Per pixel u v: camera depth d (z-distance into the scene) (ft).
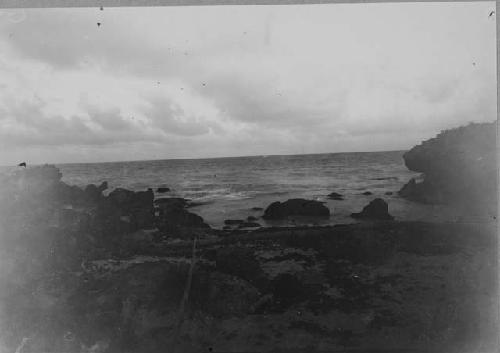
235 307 20.22
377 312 19.71
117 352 17.75
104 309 20.40
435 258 25.58
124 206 41.47
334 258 26.58
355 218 36.65
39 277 24.02
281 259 26.58
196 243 30.63
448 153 37.83
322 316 19.52
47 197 38.47
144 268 23.40
